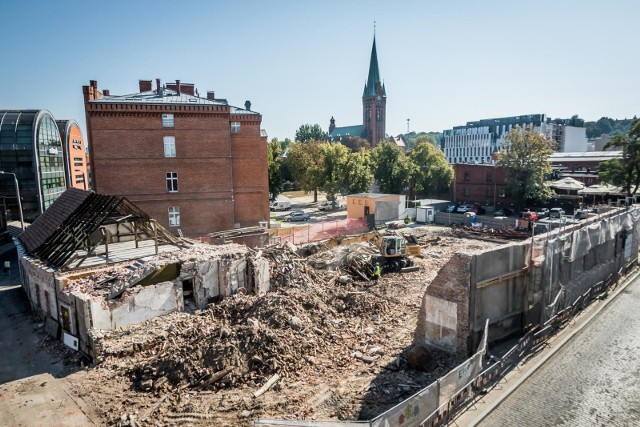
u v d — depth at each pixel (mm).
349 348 14609
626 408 10945
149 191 35219
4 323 18594
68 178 56375
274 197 70000
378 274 23828
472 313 13141
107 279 17172
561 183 53438
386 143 68812
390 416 8281
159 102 34688
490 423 10398
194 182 36250
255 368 12859
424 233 39406
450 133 135750
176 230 36219
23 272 21781
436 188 69062
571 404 11172
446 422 10305
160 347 14977
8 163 42188
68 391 12586
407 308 18719
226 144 36812
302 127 131375
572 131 115625
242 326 14156
